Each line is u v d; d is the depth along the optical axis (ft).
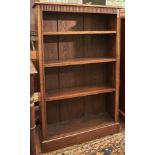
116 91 7.09
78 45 7.13
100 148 6.36
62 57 6.94
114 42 7.01
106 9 6.26
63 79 7.19
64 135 6.48
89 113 7.92
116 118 7.28
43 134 6.16
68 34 6.25
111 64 7.41
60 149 6.36
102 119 7.56
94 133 6.88
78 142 6.66
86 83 7.61
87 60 6.54
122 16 7.13
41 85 5.83
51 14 6.43
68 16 6.70
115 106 7.22
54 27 6.57
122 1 8.98
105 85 7.54
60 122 7.41
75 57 7.17
